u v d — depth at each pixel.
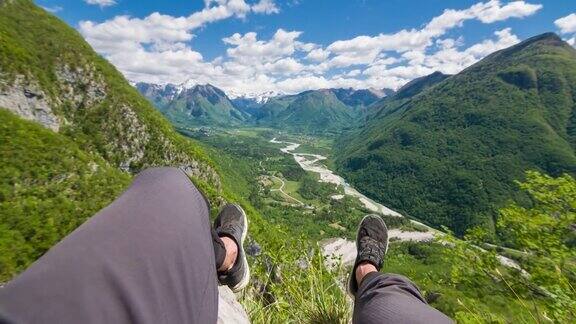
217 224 2.25
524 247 3.74
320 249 3.95
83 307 0.58
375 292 1.58
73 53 99.12
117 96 102.38
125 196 0.88
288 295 3.53
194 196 1.02
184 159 106.62
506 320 3.23
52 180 48.38
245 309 3.17
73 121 94.31
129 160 98.19
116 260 0.68
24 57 86.00
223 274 2.02
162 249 0.76
